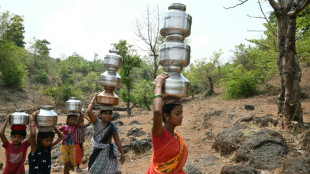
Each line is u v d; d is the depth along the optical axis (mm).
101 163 3795
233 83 18406
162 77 2062
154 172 2137
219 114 11336
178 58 2006
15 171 3789
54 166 7707
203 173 5246
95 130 3936
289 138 5891
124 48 19969
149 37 17188
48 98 33125
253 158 5328
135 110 32562
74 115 6281
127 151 7828
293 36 6109
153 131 2070
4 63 33219
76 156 6582
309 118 8688
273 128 6734
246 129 6652
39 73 48031
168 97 2188
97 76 50250
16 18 33531
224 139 6582
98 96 3570
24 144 3852
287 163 4609
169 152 2098
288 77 6273
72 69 64750
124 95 22016
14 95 32750
